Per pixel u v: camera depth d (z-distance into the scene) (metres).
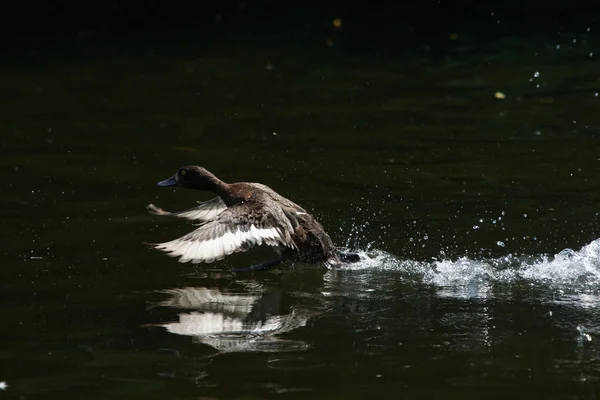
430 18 26.53
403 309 9.31
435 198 12.98
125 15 28.97
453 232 11.67
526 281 10.17
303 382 7.48
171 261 10.91
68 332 8.73
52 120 18.36
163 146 16.25
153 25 27.94
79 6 29.33
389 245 11.31
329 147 15.80
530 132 16.17
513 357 7.95
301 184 13.77
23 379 7.66
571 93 18.59
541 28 24.62
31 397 7.31
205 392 7.32
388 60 22.53
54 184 14.07
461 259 10.78
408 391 7.29
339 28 26.33
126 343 8.43
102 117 18.50
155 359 8.04
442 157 14.97
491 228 11.78
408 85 20.11
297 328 8.77
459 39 24.14
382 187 13.53
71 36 26.94
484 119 17.19
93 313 9.24
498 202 12.72
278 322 8.96
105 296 9.75
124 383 7.53
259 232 9.38
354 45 24.31
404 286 10.09
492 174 13.97
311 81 20.91
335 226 11.92
